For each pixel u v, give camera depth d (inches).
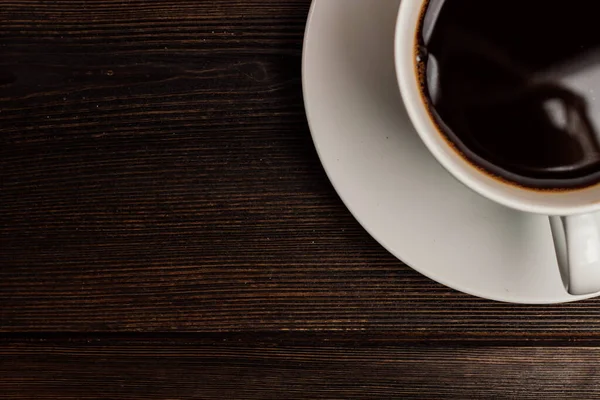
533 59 13.3
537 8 13.3
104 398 15.3
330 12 13.6
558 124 13.3
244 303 15.0
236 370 15.2
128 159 14.9
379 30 13.7
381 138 13.9
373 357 15.0
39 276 15.2
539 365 14.9
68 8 14.8
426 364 15.0
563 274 12.9
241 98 14.7
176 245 15.0
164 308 15.1
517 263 14.0
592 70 13.3
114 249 15.1
